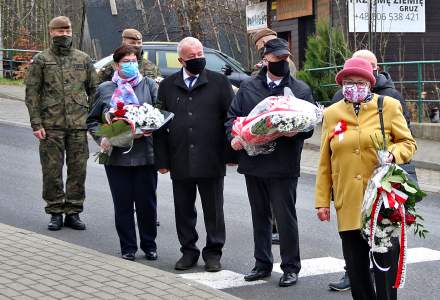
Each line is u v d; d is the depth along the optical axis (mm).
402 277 5496
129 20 41906
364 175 5711
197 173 7539
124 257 7867
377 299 5625
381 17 20734
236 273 7582
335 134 5797
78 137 9078
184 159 7594
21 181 11867
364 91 5727
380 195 5469
